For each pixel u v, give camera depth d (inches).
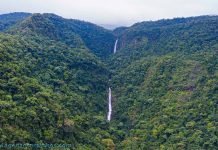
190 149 4498.0
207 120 4913.9
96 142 4805.6
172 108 5546.3
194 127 4906.5
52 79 5999.0
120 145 5073.8
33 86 4783.5
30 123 4003.4
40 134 3996.1
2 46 5565.9
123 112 6284.5
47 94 4815.5
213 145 4416.8
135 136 5285.4
